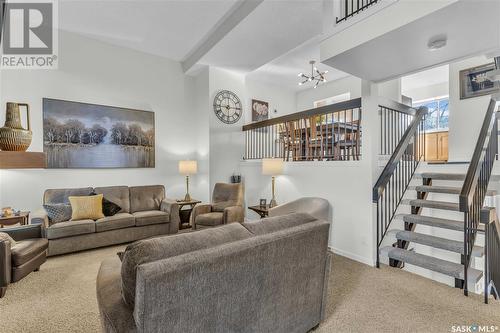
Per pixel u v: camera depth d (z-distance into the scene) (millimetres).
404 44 2410
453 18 1997
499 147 4242
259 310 1439
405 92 7590
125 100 4770
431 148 7070
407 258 2875
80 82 4309
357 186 3301
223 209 4531
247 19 3516
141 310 1016
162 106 5219
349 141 4145
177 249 1175
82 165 4281
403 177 3801
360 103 3424
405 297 2334
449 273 2529
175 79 5406
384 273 2869
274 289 1500
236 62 4992
